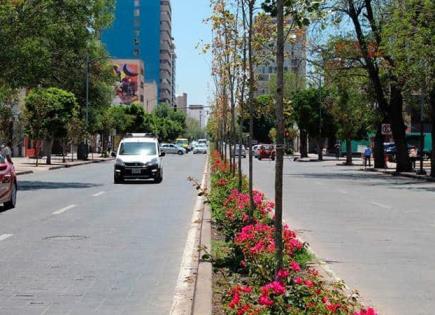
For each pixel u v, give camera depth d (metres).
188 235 13.41
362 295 8.17
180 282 8.84
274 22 15.99
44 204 20.22
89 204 20.27
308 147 111.12
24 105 48.34
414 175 36.94
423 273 9.59
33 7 28.06
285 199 22.39
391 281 9.02
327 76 40.69
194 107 96.56
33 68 27.91
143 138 33.12
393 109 41.00
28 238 12.91
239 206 13.27
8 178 18.33
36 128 47.94
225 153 41.62
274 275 7.29
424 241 12.76
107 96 69.06
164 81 187.75
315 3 7.82
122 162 30.73
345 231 14.16
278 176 6.95
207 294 7.67
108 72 66.69
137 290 8.37
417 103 42.38
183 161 65.12
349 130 55.94
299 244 10.03
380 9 36.31
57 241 12.52
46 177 35.97
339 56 39.03
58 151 76.75
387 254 11.20
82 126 55.09
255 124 113.81
